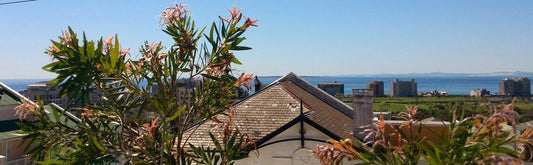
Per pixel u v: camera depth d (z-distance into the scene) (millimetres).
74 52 6754
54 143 7820
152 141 8281
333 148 5781
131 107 7879
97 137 7980
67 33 6902
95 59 6855
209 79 8633
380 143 5680
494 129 5219
